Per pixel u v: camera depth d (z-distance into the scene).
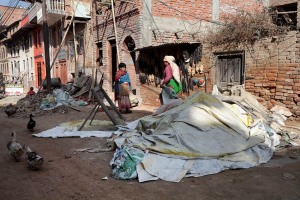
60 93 14.41
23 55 36.47
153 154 5.04
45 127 9.05
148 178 4.53
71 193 4.20
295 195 3.98
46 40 14.90
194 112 6.05
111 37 15.43
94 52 17.50
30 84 31.88
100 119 9.87
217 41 10.66
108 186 4.39
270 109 8.85
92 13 17.28
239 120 6.30
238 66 10.29
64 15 18.84
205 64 11.21
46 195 4.15
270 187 4.24
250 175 4.70
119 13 14.46
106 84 16.14
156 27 13.03
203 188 4.25
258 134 6.12
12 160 5.77
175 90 9.25
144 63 13.68
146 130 6.31
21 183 4.59
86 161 5.57
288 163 5.25
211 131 5.71
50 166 5.36
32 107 13.00
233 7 14.52
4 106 16.22
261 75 9.42
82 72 18.78
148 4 12.80
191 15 13.64
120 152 5.12
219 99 6.83
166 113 6.60
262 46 9.32
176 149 5.20
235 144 5.54
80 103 13.98
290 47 8.60
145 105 13.60
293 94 8.59
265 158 5.41
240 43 9.96
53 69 24.75
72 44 20.69
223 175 4.72
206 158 5.07
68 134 7.57
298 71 8.42
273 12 10.51
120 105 11.16
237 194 4.04
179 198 3.95
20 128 9.04
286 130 7.32
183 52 11.74
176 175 4.61
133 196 4.04
